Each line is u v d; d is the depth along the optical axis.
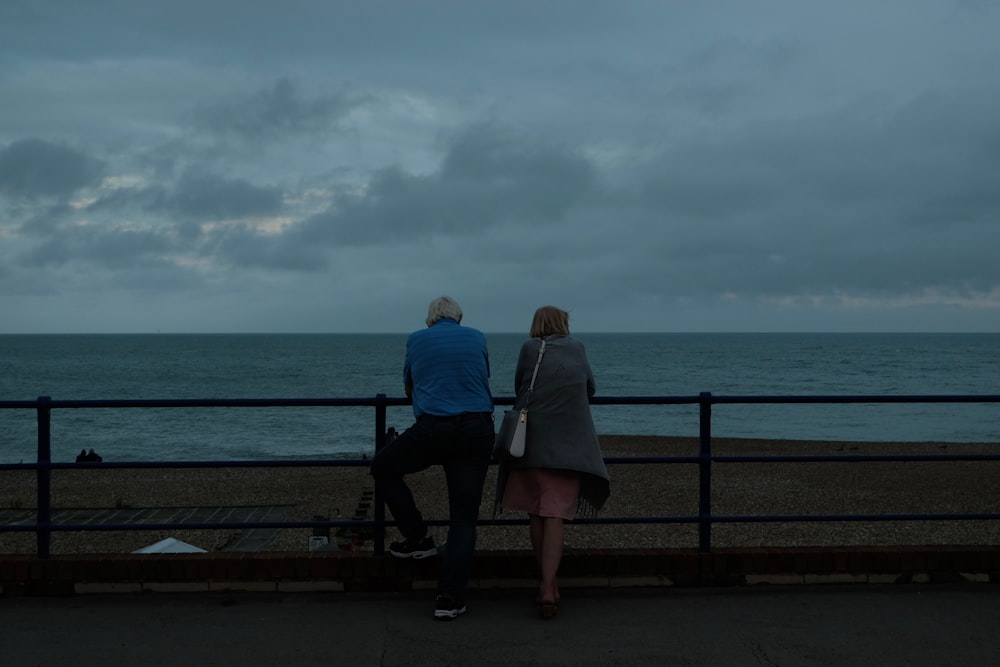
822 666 3.92
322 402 5.06
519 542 11.52
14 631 4.38
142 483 18.47
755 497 15.52
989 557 5.21
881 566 5.19
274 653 4.08
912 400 5.33
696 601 4.88
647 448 28.14
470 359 4.74
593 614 4.66
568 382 4.75
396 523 4.92
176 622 4.52
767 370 95.00
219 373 93.75
